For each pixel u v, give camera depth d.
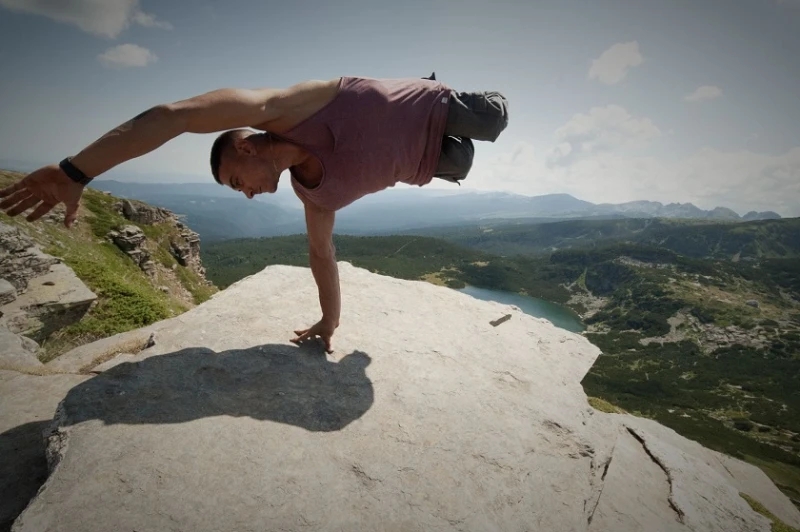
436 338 4.17
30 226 21.69
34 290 13.38
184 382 2.86
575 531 2.46
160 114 2.01
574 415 3.62
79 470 2.08
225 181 2.60
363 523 2.12
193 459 2.26
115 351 4.39
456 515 2.30
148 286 30.64
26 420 3.29
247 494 2.12
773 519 7.59
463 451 2.78
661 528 3.59
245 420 2.62
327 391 3.06
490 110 2.88
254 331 3.66
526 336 4.89
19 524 1.79
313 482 2.28
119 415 2.48
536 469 2.82
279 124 2.37
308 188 2.70
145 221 43.00
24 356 4.63
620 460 4.66
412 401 3.14
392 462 2.54
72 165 1.95
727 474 8.61
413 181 3.15
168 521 1.91
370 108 2.46
